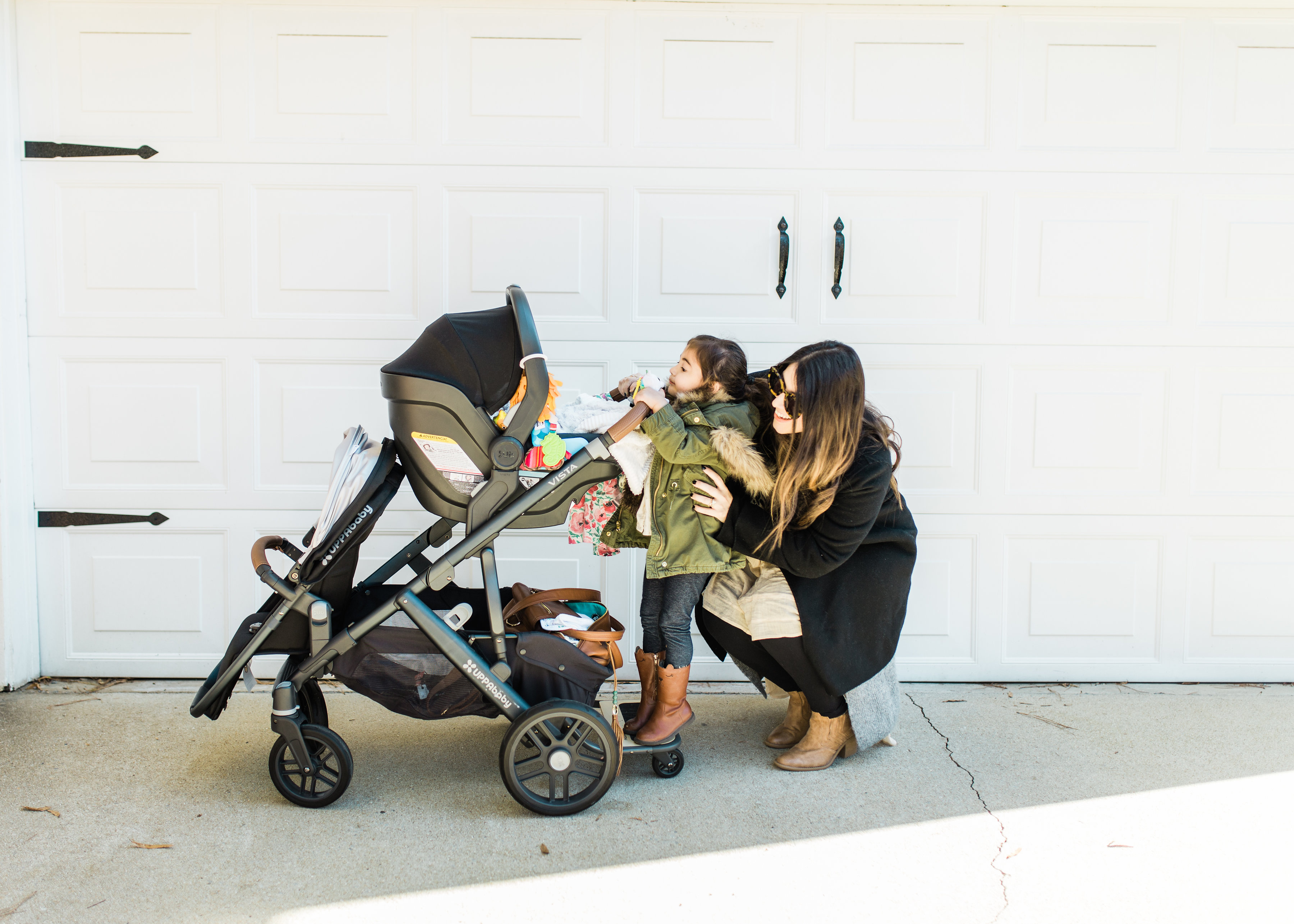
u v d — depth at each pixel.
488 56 3.04
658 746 2.35
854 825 2.13
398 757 2.51
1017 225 3.13
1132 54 3.08
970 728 2.78
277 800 2.22
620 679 3.18
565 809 2.14
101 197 3.04
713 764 2.50
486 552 2.17
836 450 2.17
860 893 1.84
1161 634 3.23
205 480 3.12
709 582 2.56
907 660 3.22
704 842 2.04
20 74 2.99
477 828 2.10
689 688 3.16
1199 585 3.21
